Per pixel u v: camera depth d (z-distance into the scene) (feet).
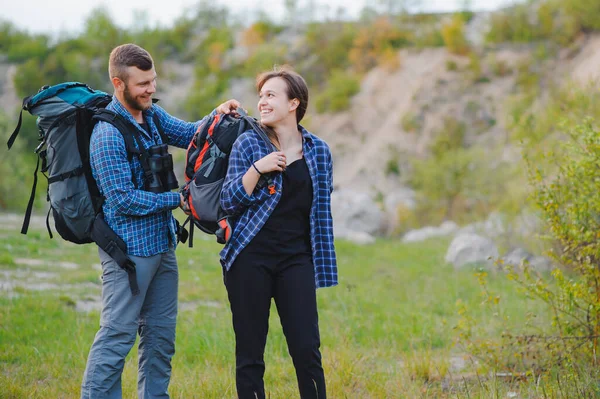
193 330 21.52
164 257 13.21
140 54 12.42
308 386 12.08
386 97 116.26
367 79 122.11
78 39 143.64
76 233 12.64
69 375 17.06
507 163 68.08
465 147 98.84
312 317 12.15
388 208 82.28
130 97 12.49
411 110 107.34
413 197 82.64
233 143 12.41
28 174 81.56
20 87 132.57
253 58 135.74
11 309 23.62
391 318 25.46
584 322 16.56
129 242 12.53
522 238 39.86
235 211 12.14
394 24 132.36
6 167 77.46
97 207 12.51
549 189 17.90
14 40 146.82
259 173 11.78
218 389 15.69
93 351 12.42
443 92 108.27
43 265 33.88
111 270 12.59
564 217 17.40
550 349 16.52
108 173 12.17
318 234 12.59
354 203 68.80
